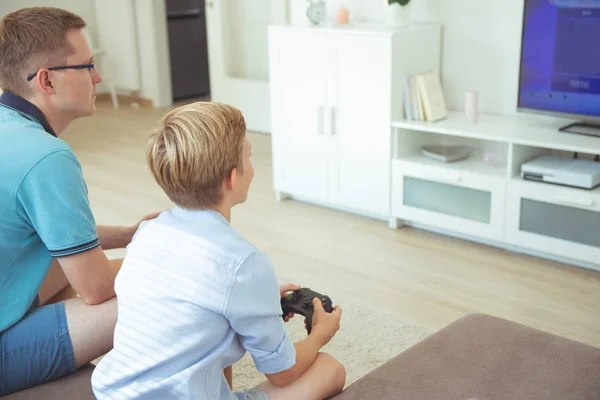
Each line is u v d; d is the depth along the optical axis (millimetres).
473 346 1720
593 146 2877
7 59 1731
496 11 3424
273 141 3980
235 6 5559
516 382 1574
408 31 3406
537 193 3010
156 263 1388
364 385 1597
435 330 2576
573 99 3121
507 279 2988
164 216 1434
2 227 1622
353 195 3713
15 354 1660
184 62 6852
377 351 2438
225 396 1460
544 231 3057
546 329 2580
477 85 3594
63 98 1785
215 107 1397
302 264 3186
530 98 3264
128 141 5445
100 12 6730
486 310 2729
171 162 1353
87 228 1660
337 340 2516
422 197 3439
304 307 1616
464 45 3584
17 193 1604
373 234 3527
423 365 1652
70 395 1642
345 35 3496
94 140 5492
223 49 5680
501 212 3160
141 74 6695
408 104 3449
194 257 1354
